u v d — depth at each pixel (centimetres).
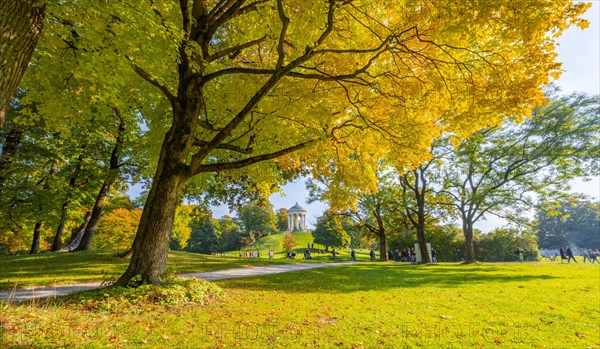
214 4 1138
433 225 3759
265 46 1071
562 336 560
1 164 1752
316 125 963
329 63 934
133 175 2189
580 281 1265
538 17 535
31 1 412
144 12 612
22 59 402
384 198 2816
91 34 608
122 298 675
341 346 485
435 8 642
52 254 1766
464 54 751
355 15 845
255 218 8356
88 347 412
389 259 3719
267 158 910
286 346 477
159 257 812
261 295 927
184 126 867
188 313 648
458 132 766
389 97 935
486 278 1402
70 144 1884
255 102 834
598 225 7406
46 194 1814
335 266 2045
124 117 1797
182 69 893
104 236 3916
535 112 2216
